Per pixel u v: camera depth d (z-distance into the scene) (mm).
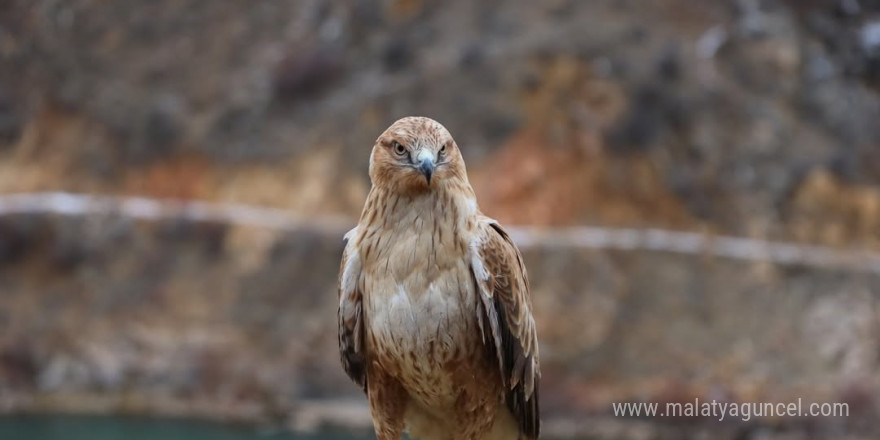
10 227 47938
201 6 58531
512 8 52969
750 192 46594
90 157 52344
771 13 53094
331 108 51656
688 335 41125
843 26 53562
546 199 46156
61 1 57531
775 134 48188
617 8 52281
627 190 46406
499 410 7867
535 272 42938
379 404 7621
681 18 52500
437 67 50844
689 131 47875
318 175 49562
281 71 53750
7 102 54188
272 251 46344
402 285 7141
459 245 7180
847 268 43281
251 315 44312
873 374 39531
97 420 38438
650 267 43344
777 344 40750
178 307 44906
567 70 49031
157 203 50062
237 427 37938
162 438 35594
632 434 37094
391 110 50188
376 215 7238
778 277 43094
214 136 52094
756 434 36562
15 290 46094
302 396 40875
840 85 51000
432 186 7098
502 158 47125
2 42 55719
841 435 36406
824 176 46969
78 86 54781
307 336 43188
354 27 55281
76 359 42781
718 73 49938
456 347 7219
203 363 42250
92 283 46125
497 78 49312
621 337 41031
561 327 41188
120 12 57969
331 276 45281
